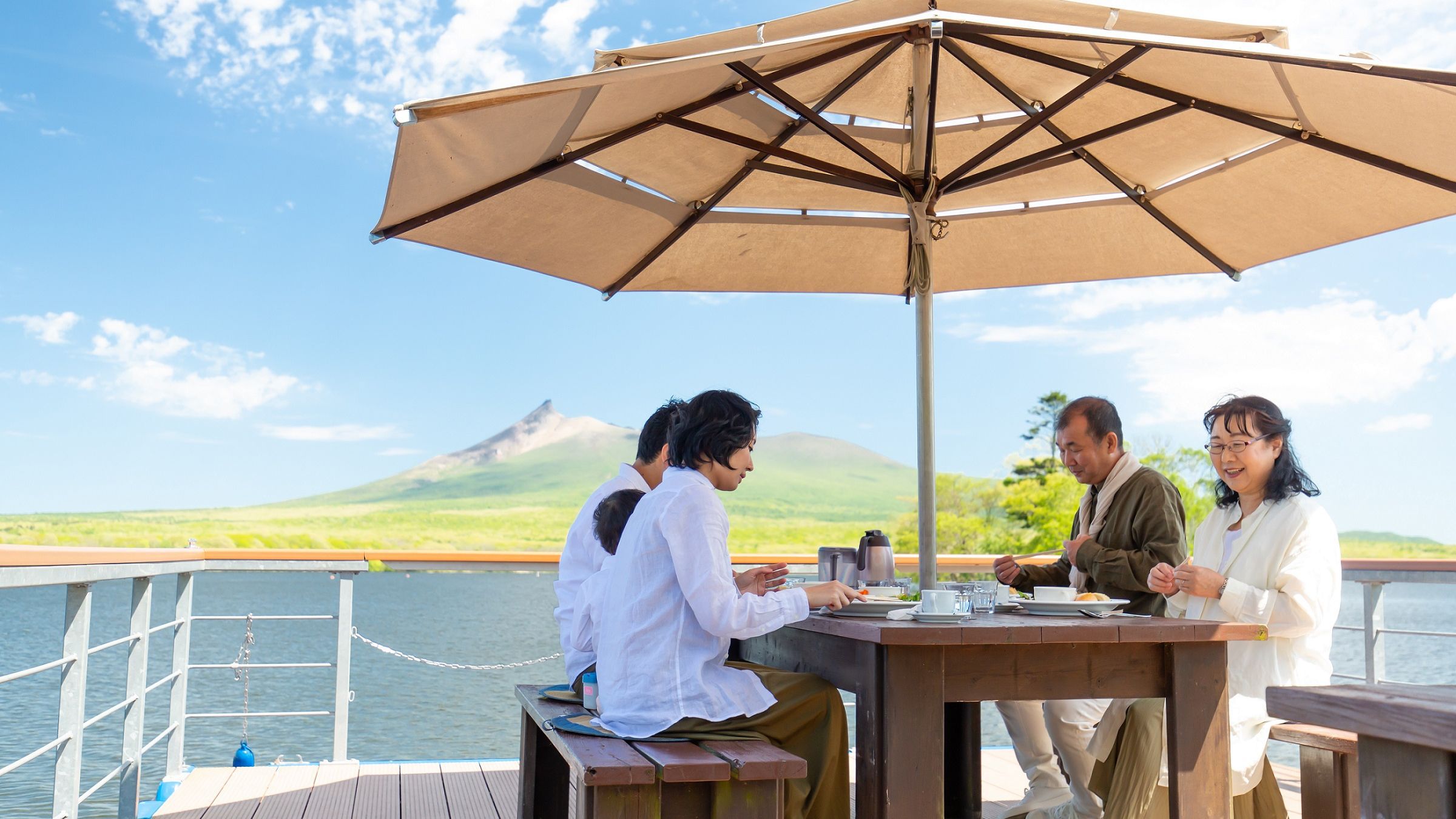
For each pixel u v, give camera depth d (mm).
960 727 2967
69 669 2373
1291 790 3359
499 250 2904
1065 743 2572
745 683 2002
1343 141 2482
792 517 110438
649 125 2645
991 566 4438
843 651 2100
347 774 3504
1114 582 2582
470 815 2969
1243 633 1934
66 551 2205
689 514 1959
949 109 3033
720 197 3137
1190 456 47938
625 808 1667
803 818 2021
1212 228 3102
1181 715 1957
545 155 2496
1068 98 2521
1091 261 3418
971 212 3379
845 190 3203
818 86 2875
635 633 1981
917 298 2848
